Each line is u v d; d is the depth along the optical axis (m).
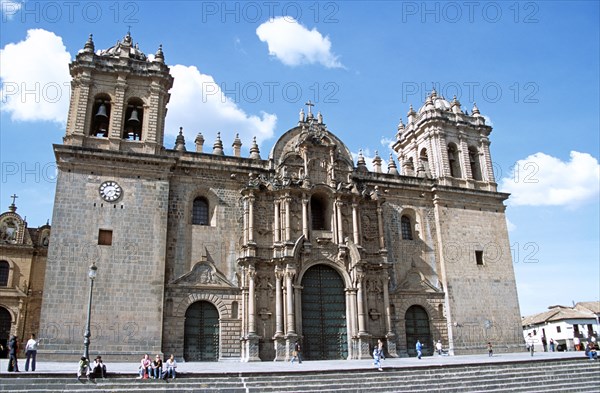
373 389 28.20
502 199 57.22
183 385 27.00
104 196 42.47
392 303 49.22
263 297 44.97
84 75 45.69
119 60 47.38
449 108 61.22
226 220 46.69
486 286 53.00
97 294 39.81
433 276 52.06
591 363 37.47
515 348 51.94
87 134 44.44
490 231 55.50
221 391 26.58
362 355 44.91
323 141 51.25
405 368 32.06
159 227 43.03
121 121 45.47
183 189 46.19
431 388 29.23
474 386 30.25
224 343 42.97
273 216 47.66
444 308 51.06
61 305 38.78
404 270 51.28
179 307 42.44
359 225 49.38
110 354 38.69
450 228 53.78
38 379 26.33
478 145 59.66
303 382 28.48
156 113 46.78
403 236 53.19
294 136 51.81
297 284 45.38
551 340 60.97
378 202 50.94
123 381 27.17
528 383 31.78
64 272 39.56
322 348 45.53
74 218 41.12
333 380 29.16
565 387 31.83
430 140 57.84
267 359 43.22
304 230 47.09
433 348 49.44
